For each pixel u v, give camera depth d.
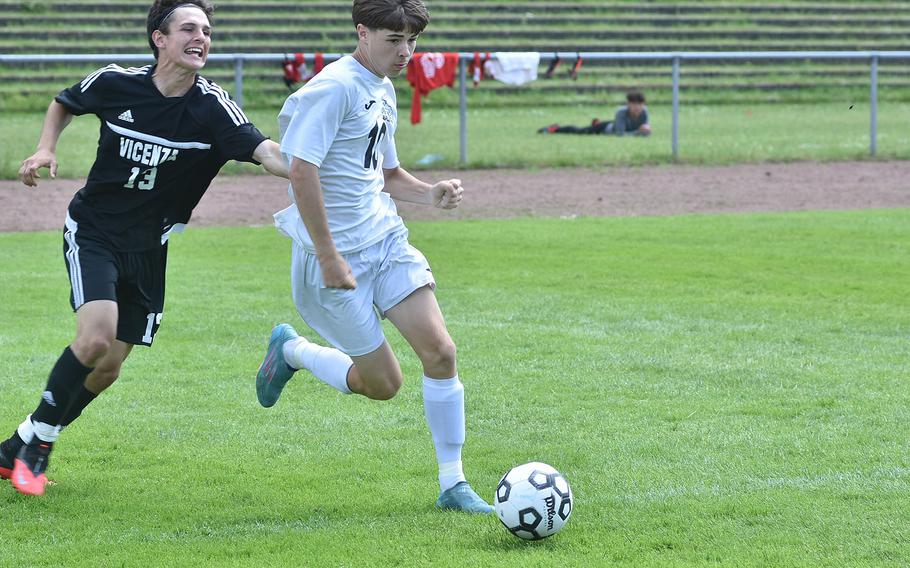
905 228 25.53
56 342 15.73
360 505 9.70
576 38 63.53
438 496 9.87
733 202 29.86
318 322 9.80
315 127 8.92
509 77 34.75
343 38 59.41
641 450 11.18
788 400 12.93
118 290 10.10
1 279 19.86
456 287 19.41
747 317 17.23
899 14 71.38
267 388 11.10
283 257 22.31
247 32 57.97
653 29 65.50
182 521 9.31
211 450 11.33
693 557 8.31
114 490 10.12
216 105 9.83
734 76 63.56
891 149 38.81
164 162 9.79
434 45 59.72
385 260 9.55
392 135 9.79
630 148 39.34
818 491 9.85
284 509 9.61
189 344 15.68
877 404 12.76
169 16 9.58
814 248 23.14
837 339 15.88
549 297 18.66
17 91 50.28
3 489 10.10
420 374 14.32
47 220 26.31
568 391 13.39
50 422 9.88
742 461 10.78
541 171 34.84
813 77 64.69
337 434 11.88
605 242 23.89
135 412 12.63
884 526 8.95
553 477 8.63
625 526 9.00
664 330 16.42
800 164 36.69
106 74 9.80
